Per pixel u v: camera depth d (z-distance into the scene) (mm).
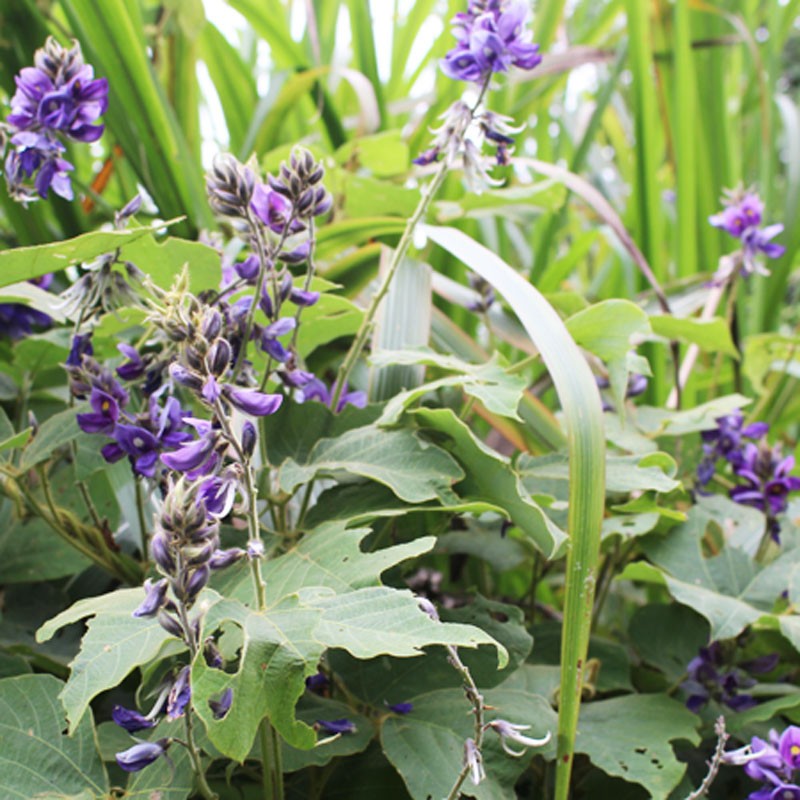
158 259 1008
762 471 1105
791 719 1015
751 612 998
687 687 1037
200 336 856
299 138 1676
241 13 1434
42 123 960
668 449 1211
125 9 1184
